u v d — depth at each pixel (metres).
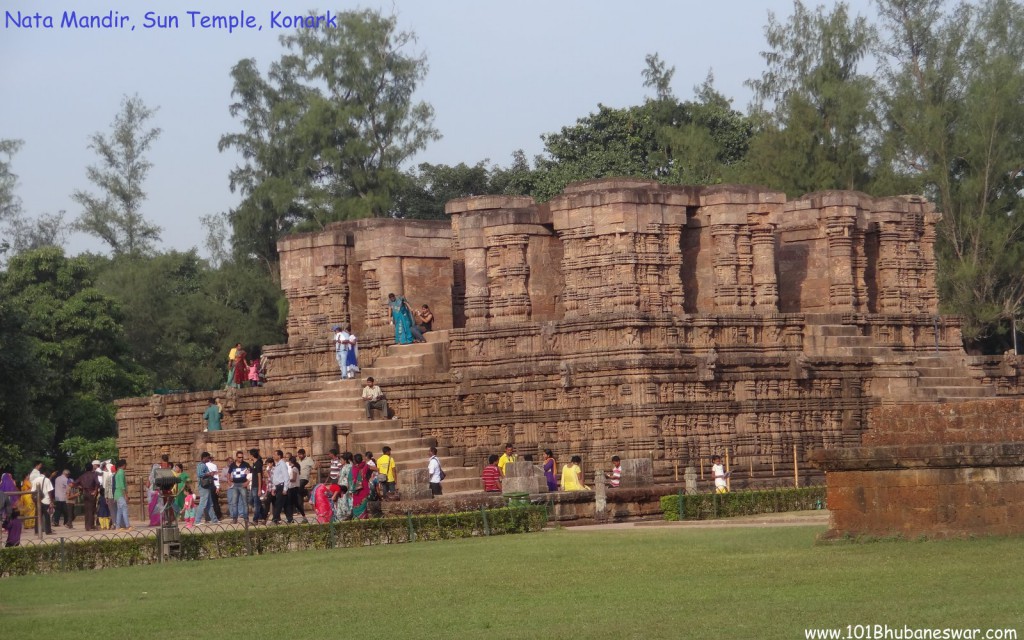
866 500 25.09
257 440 46.12
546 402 47.97
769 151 75.62
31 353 53.66
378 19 82.31
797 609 19.03
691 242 49.59
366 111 81.69
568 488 41.25
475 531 34.75
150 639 19.48
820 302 51.94
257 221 85.31
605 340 46.97
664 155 85.50
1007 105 70.25
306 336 57.38
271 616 21.06
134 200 96.31
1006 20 72.75
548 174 87.38
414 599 22.11
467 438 49.06
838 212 51.31
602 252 47.66
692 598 20.56
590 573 24.11
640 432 45.84
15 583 27.89
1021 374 53.31
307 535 33.16
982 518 23.91
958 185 71.88
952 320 54.03
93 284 74.06
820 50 76.12
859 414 49.44
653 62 89.38
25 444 53.53
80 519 52.69
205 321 87.19
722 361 47.44
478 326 50.56
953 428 24.42
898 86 73.69
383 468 40.91
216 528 38.28
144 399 55.41
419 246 54.16
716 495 38.41
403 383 49.62
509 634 18.50
